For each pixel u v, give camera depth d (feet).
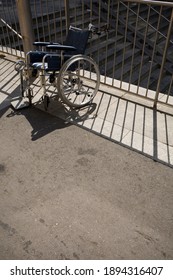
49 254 6.37
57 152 9.38
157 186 8.01
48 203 7.58
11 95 12.80
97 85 11.75
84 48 11.33
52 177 8.39
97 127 10.53
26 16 12.62
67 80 12.28
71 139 9.97
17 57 16.63
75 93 12.28
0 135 10.27
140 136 9.97
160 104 11.68
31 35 13.32
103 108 11.66
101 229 6.88
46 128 10.59
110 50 21.42
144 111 11.36
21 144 9.78
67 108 11.75
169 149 9.34
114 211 7.31
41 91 13.09
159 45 24.56
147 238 6.64
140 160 8.94
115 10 25.25
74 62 10.75
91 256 6.31
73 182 8.21
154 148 9.39
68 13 12.57
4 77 14.52
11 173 8.57
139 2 10.37
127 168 8.66
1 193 7.91
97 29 11.96
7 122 10.98
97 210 7.35
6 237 6.73
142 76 20.16
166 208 7.36
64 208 7.43
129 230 6.84
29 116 11.33
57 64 10.53
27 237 6.73
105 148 9.50
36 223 7.06
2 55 17.06
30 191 7.95
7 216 7.25
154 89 19.36
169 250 6.39
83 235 6.75
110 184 8.12
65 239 6.66
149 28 25.67
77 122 10.85
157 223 6.98
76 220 7.11
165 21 28.55
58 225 6.99
